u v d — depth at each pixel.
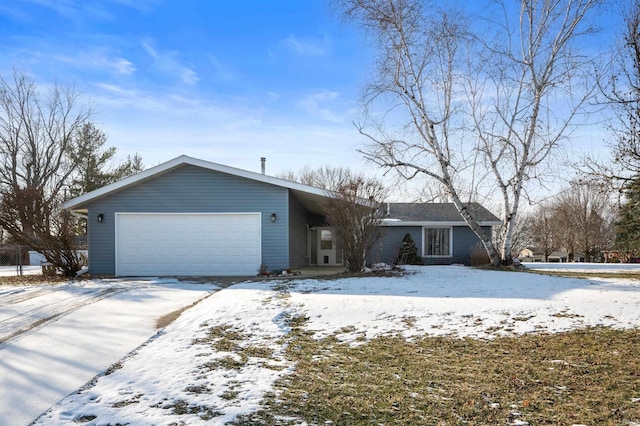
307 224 22.80
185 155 15.33
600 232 36.75
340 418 4.28
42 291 12.03
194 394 4.95
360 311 8.84
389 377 5.53
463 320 8.16
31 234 15.43
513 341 6.96
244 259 15.61
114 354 6.60
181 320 8.56
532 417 4.27
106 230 15.66
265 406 4.58
